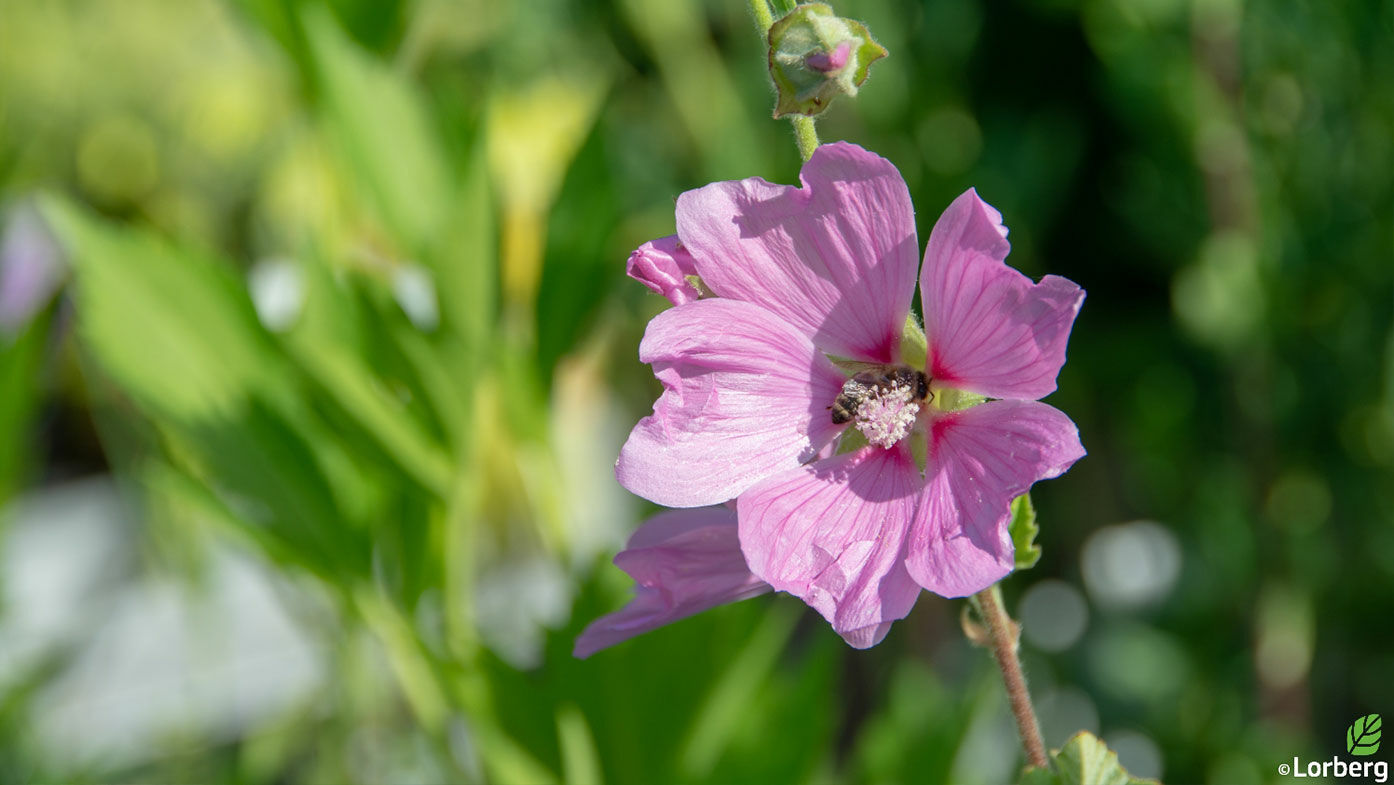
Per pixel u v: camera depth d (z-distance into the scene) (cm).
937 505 50
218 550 87
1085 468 96
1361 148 77
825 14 48
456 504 60
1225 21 77
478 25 102
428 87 94
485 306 60
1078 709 96
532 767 59
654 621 51
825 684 62
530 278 64
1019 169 84
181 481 60
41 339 72
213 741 95
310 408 59
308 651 99
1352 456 80
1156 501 91
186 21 138
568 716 58
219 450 60
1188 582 92
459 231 60
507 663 59
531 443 63
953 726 63
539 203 69
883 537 50
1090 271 90
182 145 135
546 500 63
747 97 98
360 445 59
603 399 96
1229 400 83
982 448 49
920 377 51
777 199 50
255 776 79
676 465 50
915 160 85
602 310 63
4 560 79
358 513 60
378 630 60
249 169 131
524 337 63
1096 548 99
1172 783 87
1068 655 97
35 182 96
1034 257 87
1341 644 85
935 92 86
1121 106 82
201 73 137
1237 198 78
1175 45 79
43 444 135
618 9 98
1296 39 78
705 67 93
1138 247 87
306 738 82
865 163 50
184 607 83
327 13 64
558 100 91
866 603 49
